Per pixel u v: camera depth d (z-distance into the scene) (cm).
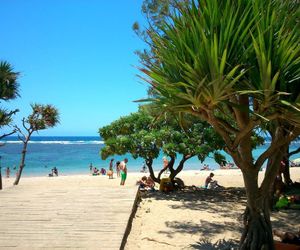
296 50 460
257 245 600
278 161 614
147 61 559
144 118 1628
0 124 1567
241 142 605
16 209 971
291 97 485
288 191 1449
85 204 1028
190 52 478
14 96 1537
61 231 790
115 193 1182
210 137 1515
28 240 732
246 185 615
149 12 925
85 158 6531
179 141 1538
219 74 455
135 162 5641
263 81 455
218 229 920
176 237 838
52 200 1078
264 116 510
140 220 1006
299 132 564
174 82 517
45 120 1728
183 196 1466
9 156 7144
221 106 572
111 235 764
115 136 1656
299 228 929
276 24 495
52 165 5316
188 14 523
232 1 504
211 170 3844
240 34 490
